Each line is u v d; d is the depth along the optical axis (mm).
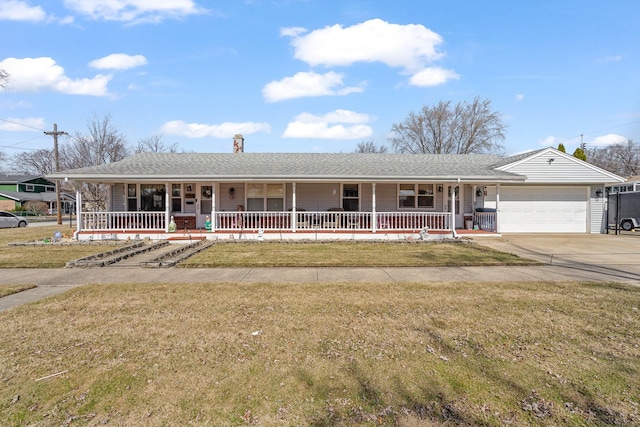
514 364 3434
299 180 14148
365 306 5355
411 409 2717
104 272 8156
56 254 10695
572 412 2676
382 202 16453
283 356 3621
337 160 17766
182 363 3473
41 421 2576
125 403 2805
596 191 17219
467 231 15008
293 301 5645
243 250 11492
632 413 2660
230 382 3115
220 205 16000
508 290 6340
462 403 2791
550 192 17234
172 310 5180
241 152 19641
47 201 48406
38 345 3898
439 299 5746
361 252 11047
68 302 5617
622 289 6402
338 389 3002
